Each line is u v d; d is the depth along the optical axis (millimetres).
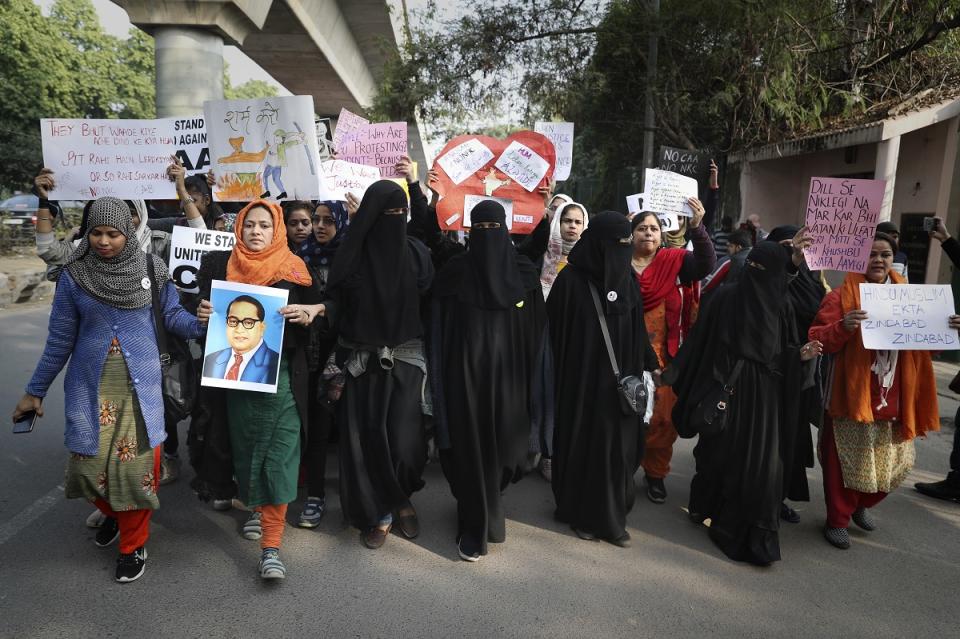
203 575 3354
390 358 3584
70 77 30984
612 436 3812
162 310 3303
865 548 3936
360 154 5594
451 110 12781
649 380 4191
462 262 3805
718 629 3057
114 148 4602
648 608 3203
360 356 3625
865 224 3967
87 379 3086
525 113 12805
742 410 3705
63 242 4160
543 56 12039
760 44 10531
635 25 11484
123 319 3123
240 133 4629
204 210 4781
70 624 2912
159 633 2873
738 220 13945
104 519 3777
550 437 4129
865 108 11055
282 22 16469
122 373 3129
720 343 3754
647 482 4609
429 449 4484
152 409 3162
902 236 10438
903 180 10445
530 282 3930
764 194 13367
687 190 5020
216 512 4082
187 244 4168
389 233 3561
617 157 17219
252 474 3336
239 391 3379
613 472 3820
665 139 13625
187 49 11648
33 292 12508
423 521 4070
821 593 3404
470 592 3283
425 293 3885
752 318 3668
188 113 11844
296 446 3414
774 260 3643
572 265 4047
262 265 3404
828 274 12000
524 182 4375
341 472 3680
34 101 26891
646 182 4941
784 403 3801
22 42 26781
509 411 3750
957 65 10555
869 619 3182
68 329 3121
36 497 4215
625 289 3873
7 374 7027
